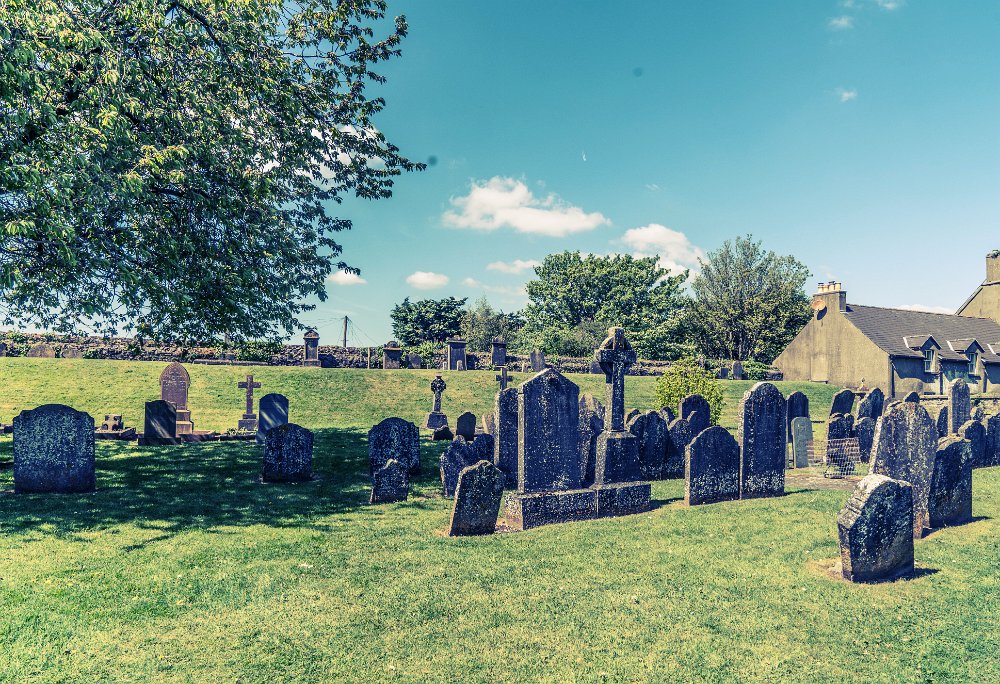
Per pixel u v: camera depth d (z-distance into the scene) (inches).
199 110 443.2
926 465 349.7
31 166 327.9
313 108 574.9
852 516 263.4
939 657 199.0
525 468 366.3
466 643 205.5
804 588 256.7
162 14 400.8
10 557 277.3
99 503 382.9
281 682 180.1
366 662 192.2
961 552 307.0
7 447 580.4
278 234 517.0
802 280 2272.4
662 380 905.5
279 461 467.8
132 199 397.1
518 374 1439.5
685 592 251.3
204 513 367.2
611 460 416.2
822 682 183.9
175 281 476.1
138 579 254.8
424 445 705.0
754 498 448.1
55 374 1002.7
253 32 469.4
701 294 2324.1
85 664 187.0
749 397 447.8
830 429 604.1
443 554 297.9
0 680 176.9
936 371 1732.3
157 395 960.9
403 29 615.8
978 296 2111.2
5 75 312.3
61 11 355.9
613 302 2342.5
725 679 184.9
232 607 230.7
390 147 664.4
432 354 1680.6
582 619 224.8
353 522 358.9
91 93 361.4
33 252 425.4
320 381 1147.3
